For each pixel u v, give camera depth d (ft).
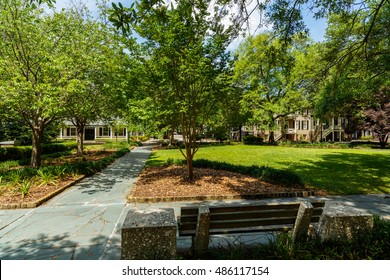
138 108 21.57
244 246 9.45
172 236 7.57
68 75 26.32
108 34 32.12
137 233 7.46
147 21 10.07
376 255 8.17
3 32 26.66
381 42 26.07
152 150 71.26
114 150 65.05
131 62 22.84
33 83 27.84
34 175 24.26
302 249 8.45
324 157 45.52
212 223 8.52
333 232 8.77
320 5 16.40
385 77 29.91
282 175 22.58
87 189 21.80
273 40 19.51
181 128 24.32
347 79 32.96
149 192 19.61
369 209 16.08
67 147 65.21
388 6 22.66
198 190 20.12
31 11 26.96
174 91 20.94
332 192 20.38
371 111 73.92
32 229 12.55
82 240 11.20
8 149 42.91
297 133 129.59
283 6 15.72
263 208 8.72
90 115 42.73
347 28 25.93
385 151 60.18
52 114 27.55
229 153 53.57
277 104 78.54
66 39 29.01
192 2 12.54
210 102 23.13
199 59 19.75
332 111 45.75
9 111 29.12
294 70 64.75
